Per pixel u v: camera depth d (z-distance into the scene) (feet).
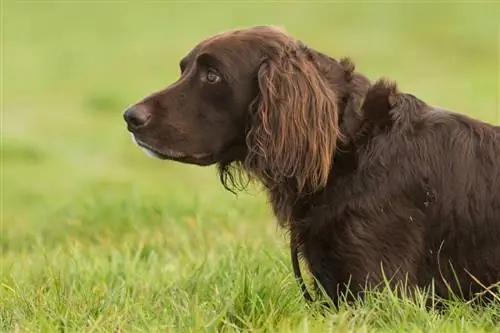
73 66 134.21
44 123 96.78
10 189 65.31
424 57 131.44
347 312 24.90
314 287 28.17
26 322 25.98
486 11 154.20
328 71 26.94
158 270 33.42
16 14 167.63
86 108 105.81
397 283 26.12
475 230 26.45
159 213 46.68
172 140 26.86
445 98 99.25
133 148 83.61
